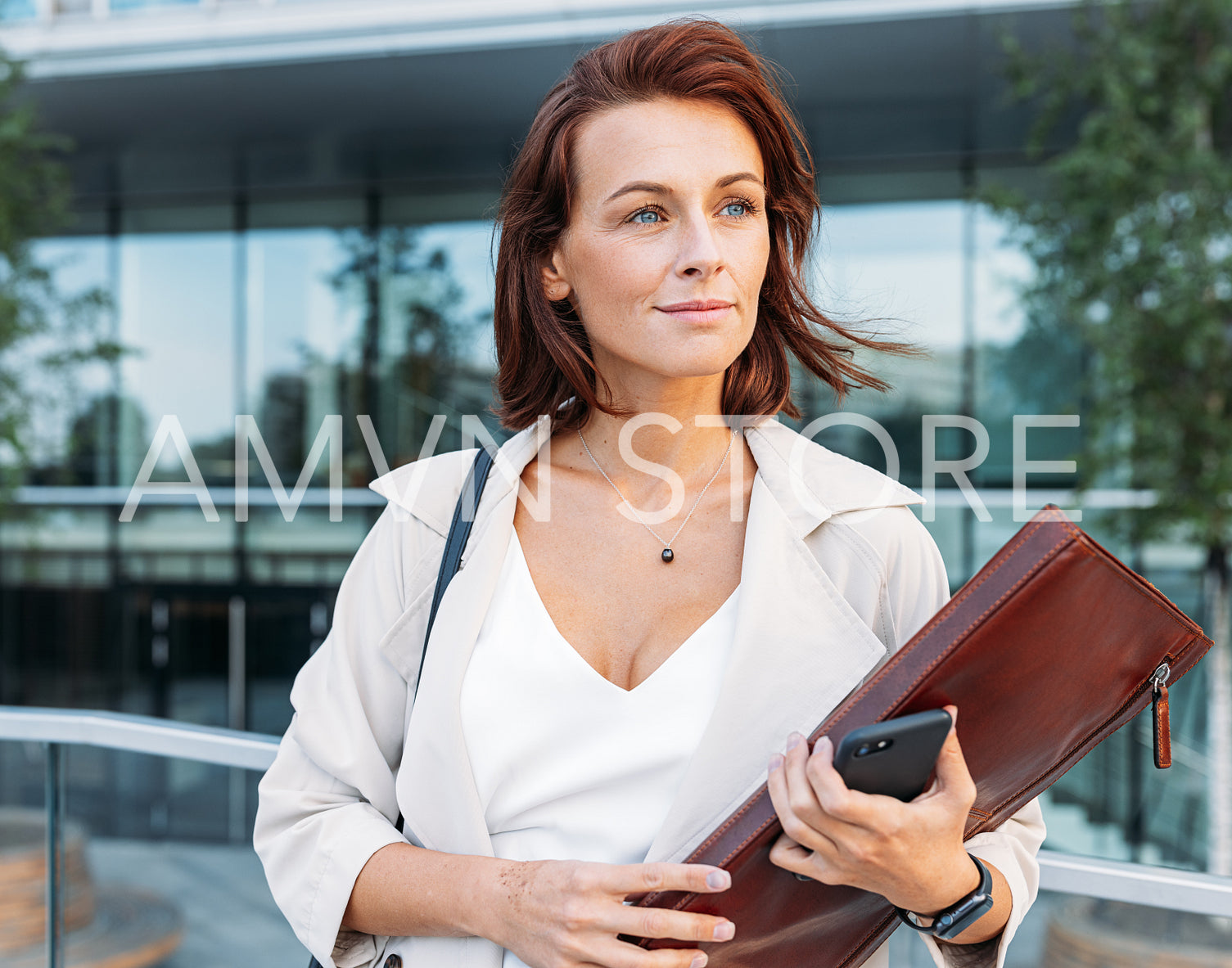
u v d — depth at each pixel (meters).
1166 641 0.71
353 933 0.88
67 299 8.95
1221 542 5.37
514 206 0.88
